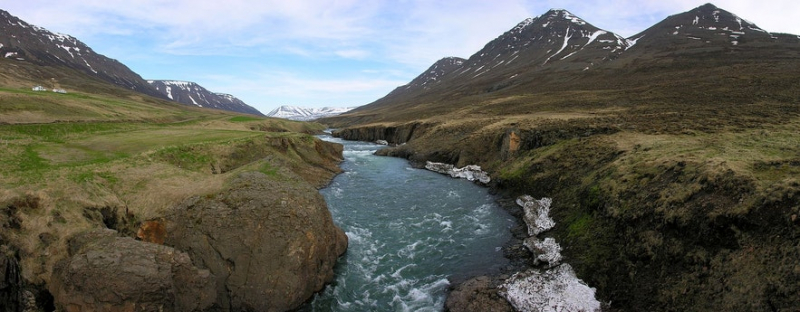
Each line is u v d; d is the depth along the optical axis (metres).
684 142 25.72
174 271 12.82
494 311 14.30
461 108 92.19
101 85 148.00
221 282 14.40
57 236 13.95
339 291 16.42
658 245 15.07
